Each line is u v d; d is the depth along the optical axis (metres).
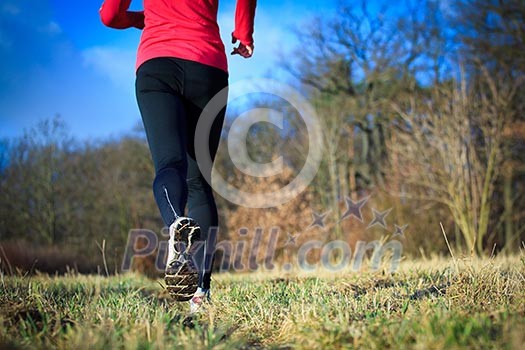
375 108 19.92
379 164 17.75
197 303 2.76
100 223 23.78
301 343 1.93
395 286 3.20
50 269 11.08
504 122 12.29
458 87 12.51
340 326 1.96
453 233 12.42
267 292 3.19
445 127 11.59
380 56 19.39
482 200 11.37
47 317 2.13
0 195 22.75
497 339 1.72
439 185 12.23
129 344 1.76
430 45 16.53
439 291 2.70
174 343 1.87
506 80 13.66
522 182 14.18
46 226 22.92
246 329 2.36
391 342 1.78
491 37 14.79
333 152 19.75
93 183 24.12
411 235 12.33
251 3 2.92
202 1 2.76
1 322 1.98
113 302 2.80
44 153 23.19
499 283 2.65
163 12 2.73
